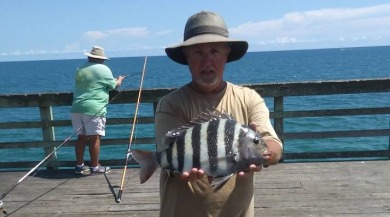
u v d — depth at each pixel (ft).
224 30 7.19
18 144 20.25
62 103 19.86
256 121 7.27
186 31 7.29
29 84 176.96
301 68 228.84
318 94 19.06
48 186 17.81
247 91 7.66
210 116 6.81
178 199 7.45
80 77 18.85
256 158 6.47
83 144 19.21
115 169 20.02
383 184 16.38
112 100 19.30
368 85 18.76
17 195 16.79
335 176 17.54
